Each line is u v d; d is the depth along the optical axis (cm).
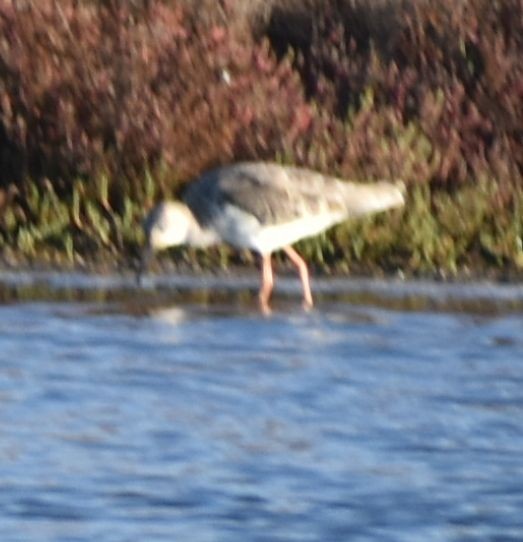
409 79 2019
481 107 1994
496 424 1392
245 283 1823
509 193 1928
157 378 1491
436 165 1939
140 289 1786
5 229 1895
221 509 1220
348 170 1911
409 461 1312
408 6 2083
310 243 1880
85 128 1922
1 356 1540
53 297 1745
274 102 1945
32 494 1234
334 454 1323
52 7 1973
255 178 1753
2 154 1948
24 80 1938
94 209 1898
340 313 1719
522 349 1596
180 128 1917
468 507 1232
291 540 1170
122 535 1171
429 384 1488
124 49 1936
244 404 1429
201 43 1959
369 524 1202
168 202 1772
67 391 1448
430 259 1875
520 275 1862
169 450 1323
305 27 2105
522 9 2045
